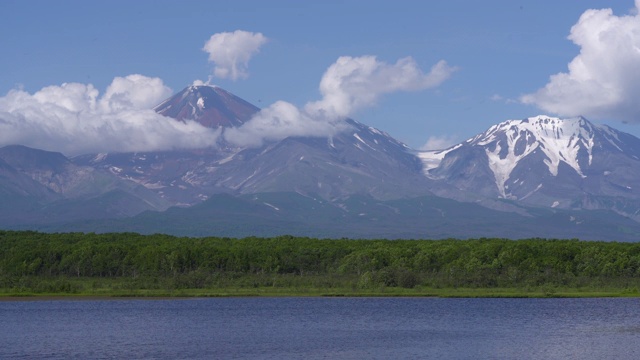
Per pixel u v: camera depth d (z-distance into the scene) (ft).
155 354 395.14
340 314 542.57
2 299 621.72
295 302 611.47
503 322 498.69
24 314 543.39
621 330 463.83
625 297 633.61
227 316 533.14
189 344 423.64
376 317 526.16
